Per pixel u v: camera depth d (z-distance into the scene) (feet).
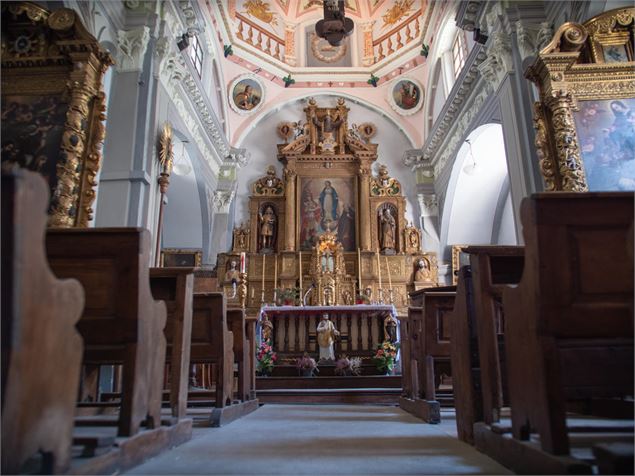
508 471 7.81
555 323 6.87
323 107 51.98
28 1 20.04
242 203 48.91
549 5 26.63
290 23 52.13
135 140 25.71
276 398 24.07
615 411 12.54
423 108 49.39
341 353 30.35
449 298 15.71
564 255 7.00
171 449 9.84
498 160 42.11
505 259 10.96
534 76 22.13
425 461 8.64
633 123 20.83
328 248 45.03
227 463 8.41
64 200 18.86
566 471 6.14
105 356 8.44
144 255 8.39
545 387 6.82
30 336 5.34
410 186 49.90
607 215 7.06
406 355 19.95
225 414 14.56
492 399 9.67
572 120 20.86
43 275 5.54
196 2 33.12
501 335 12.60
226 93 47.98
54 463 5.90
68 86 19.80
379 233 48.11
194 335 14.80
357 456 9.12
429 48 46.70
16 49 20.30
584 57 22.80
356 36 52.39
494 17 28.40
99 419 10.24
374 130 51.19
